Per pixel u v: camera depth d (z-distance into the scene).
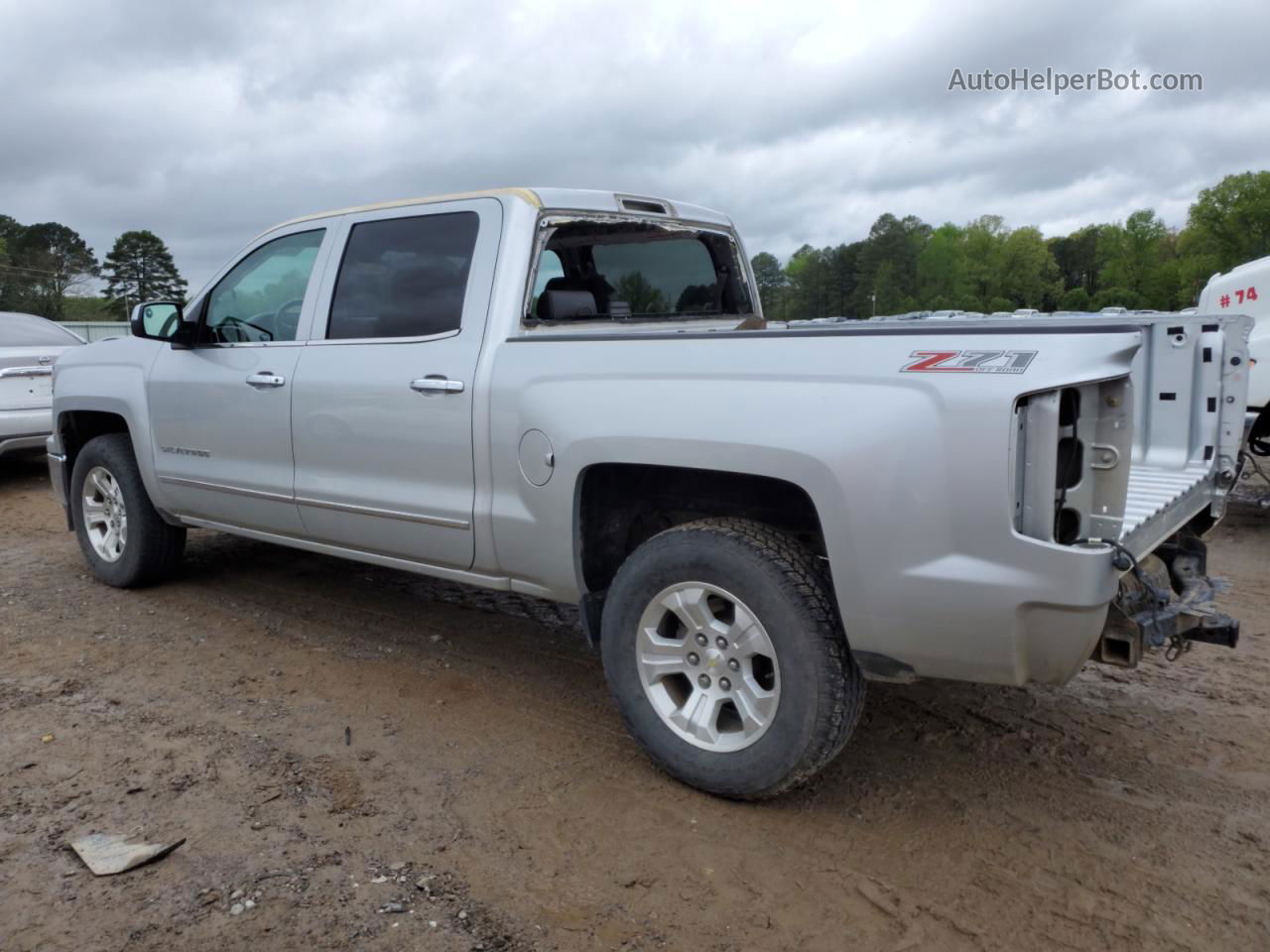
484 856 2.86
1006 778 3.36
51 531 7.36
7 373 8.84
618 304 4.51
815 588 2.92
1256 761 3.49
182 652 4.56
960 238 108.88
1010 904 2.64
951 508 2.62
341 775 3.34
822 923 2.57
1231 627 2.95
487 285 3.73
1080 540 2.62
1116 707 3.98
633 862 2.84
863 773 3.40
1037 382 2.50
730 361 3.02
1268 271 7.38
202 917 2.55
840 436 2.76
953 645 2.71
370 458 4.02
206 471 4.79
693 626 3.15
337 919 2.55
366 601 5.37
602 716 3.87
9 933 2.48
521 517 3.54
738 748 3.08
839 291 113.25
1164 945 2.47
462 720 3.82
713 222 4.88
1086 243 113.31
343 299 4.21
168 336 4.71
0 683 4.14
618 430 3.19
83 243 96.19
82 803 3.13
